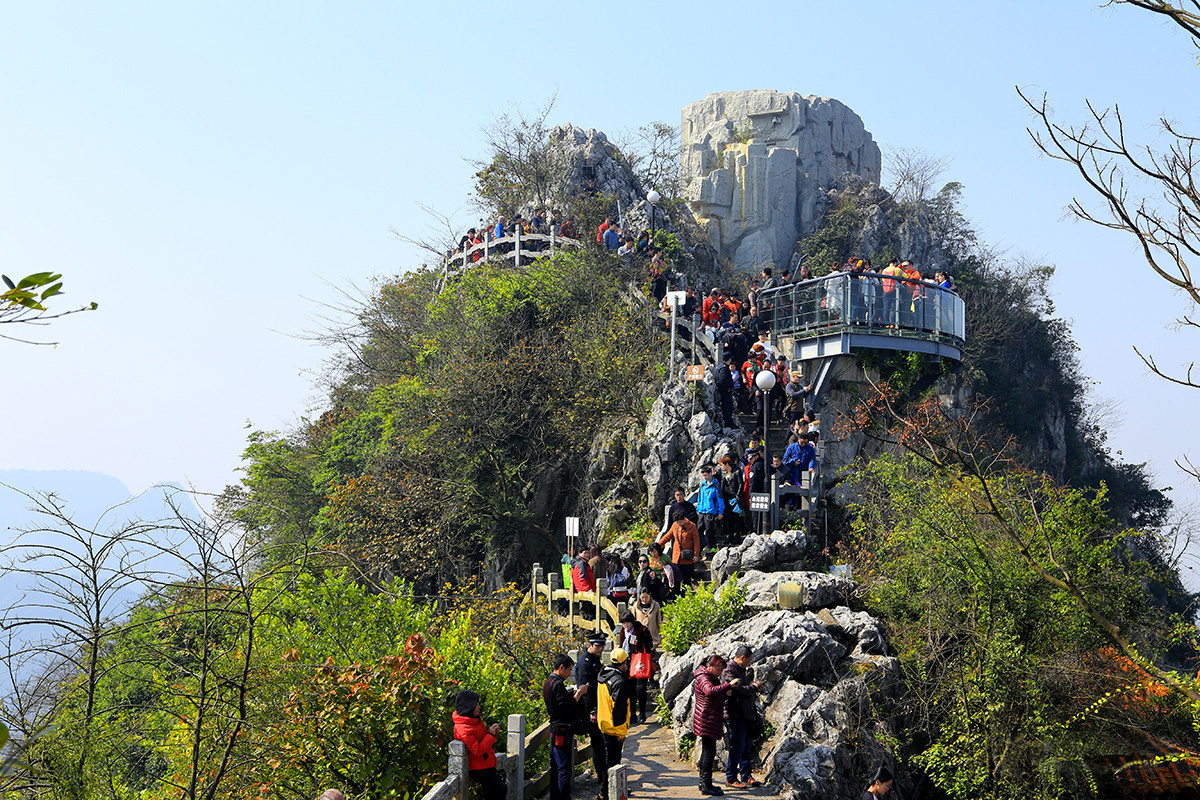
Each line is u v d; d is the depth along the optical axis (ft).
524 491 81.46
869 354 69.21
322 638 34.24
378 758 30.37
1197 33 14.20
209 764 31.04
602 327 83.10
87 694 29.86
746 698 33.32
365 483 81.05
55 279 9.39
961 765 36.40
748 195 190.80
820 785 32.22
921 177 185.47
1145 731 35.37
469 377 82.89
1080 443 163.53
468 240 111.65
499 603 53.26
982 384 146.30
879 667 37.99
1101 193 16.67
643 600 45.96
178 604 30.27
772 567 50.34
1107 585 36.60
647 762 36.32
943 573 38.04
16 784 25.14
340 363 109.60
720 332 72.13
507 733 30.63
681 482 65.62
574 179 128.77
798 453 58.13
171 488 29.37
